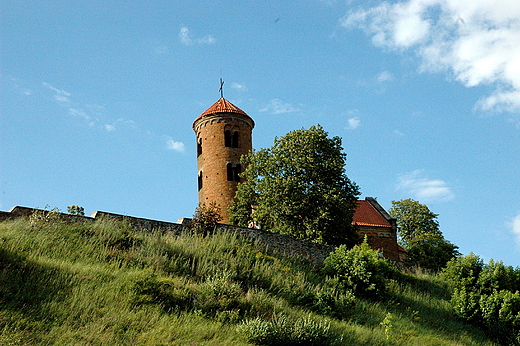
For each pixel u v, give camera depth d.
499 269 39.12
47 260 26.31
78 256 28.17
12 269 24.16
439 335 31.28
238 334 23.73
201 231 36.25
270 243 38.31
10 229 29.00
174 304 24.92
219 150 57.94
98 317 22.36
